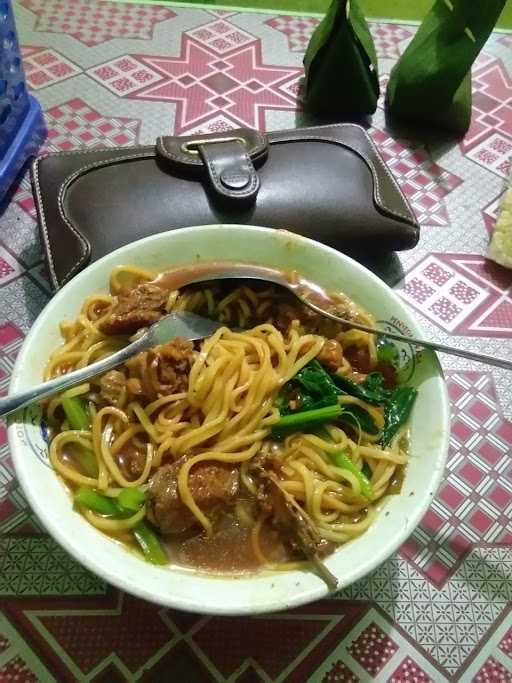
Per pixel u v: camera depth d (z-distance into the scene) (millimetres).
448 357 281
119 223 258
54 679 194
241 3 469
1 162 308
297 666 202
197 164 271
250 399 223
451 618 214
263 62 408
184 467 205
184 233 237
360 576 175
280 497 199
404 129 378
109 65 390
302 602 169
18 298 280
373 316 235
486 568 226
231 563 196
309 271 246
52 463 200
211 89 386
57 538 170
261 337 241
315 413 220
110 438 214
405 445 214
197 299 244
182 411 221
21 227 305
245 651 203
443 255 318
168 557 196
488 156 369
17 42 314
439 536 232
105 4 427
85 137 350
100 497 199
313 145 295
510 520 238
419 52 355
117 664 198
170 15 429
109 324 224
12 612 204
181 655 201
